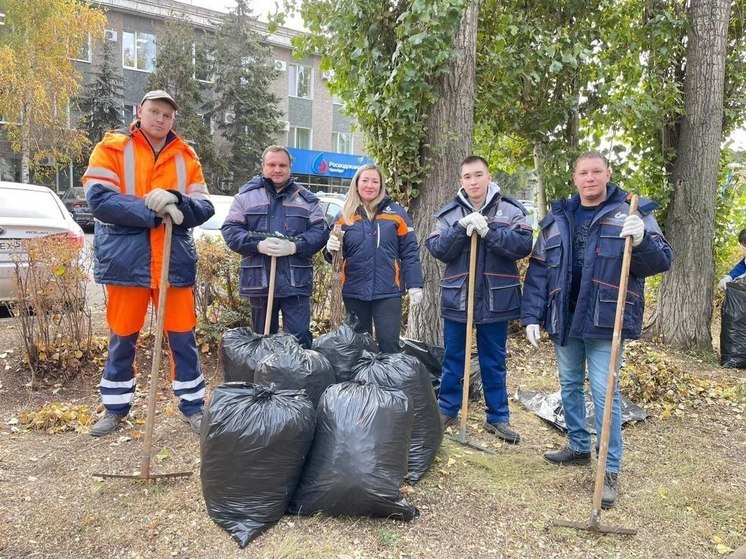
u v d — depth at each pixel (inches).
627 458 149.6
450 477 130.7
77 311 188.7
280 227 154.4
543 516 116.7
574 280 130.4
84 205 762.2
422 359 176.2
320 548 100.3
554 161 258.8
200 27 1051.3
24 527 105.3
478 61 219.0
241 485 104.2
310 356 134.1
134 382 152.6
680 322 253.8
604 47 259.9
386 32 196.4
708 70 243.4
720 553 108.0
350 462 106.2
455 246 145.5
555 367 229.1
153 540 102.9
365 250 159.2
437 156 194.5
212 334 204.8
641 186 260.7
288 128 1130.0
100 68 928.3
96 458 133.5
